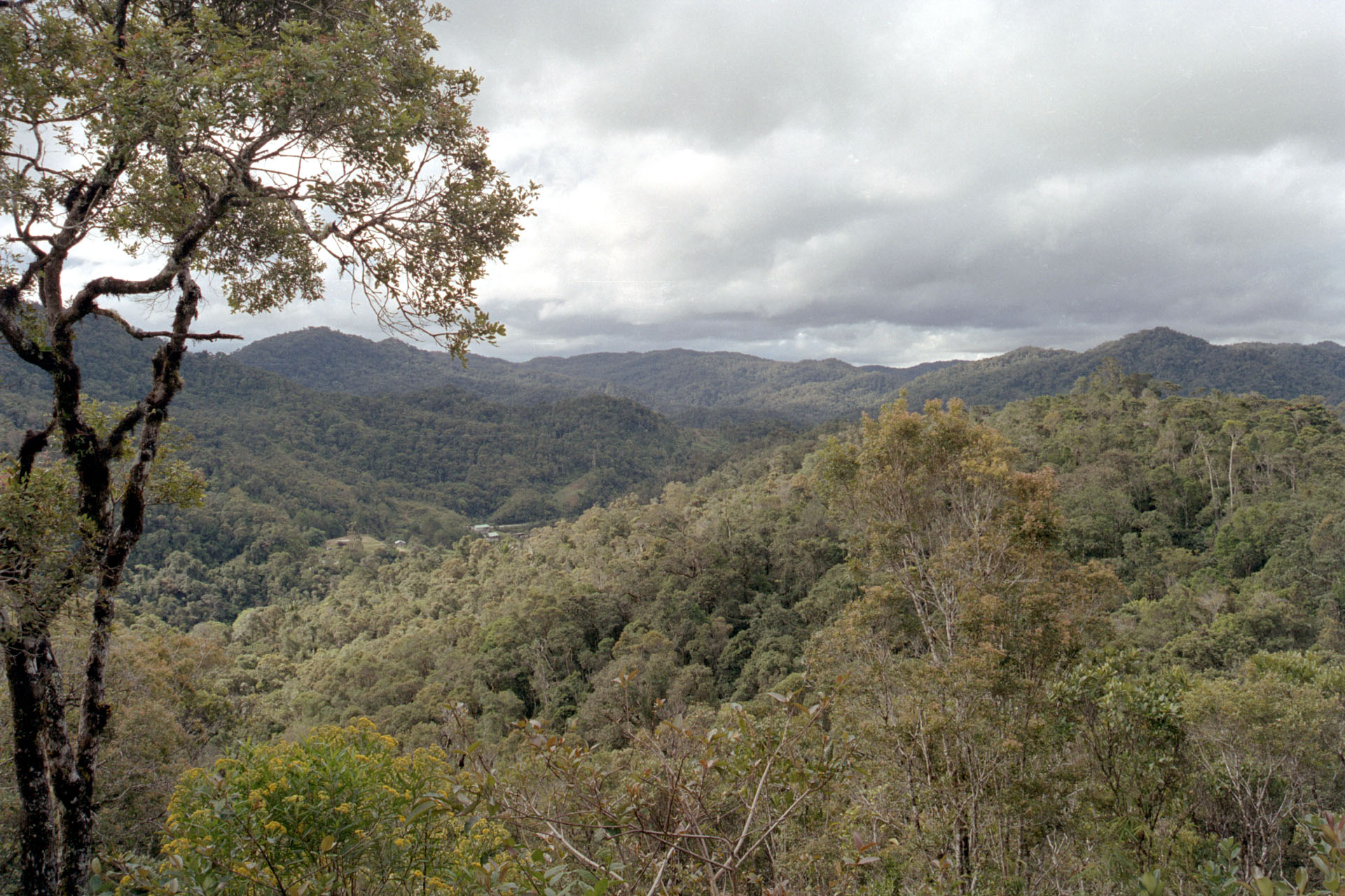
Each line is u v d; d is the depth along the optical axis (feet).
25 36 13.52
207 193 16.55
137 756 40.50
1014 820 27.45
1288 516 108.47
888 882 25.38
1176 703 29.22
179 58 14.28
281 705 117.80
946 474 41.29
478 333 17.70
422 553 285.43
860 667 34.19
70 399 16.28
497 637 115.65
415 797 10.91
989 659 27.58
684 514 202.18
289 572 258.98
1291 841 29.48
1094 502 127.24
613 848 10.48
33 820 15.57
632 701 80.84
